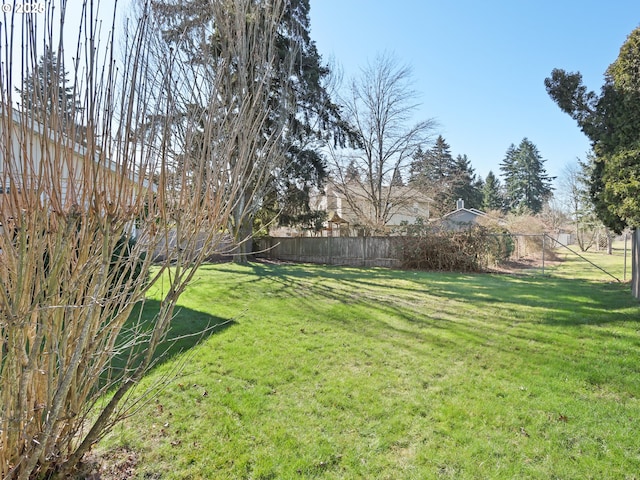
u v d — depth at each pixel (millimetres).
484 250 12562
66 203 1574
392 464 2266
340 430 2619
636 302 6797
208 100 2076
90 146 1521
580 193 21875
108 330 1825
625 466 2234
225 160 2027
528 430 2621
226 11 2693
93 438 1854
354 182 19641
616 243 27688
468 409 2906
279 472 2182
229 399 3020
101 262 1589
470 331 5023
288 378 3457
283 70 10773
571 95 8883
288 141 11352
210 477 2125
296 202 15359
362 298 7305
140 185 1724
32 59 1443
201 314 5723
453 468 2227
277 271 11727
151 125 1805
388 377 3508
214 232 1957
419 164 20031
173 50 1928
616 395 3156
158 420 2680
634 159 7617
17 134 1549
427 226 13852
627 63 7613
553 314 5930
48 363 1592
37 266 1494
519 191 41719
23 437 1586
